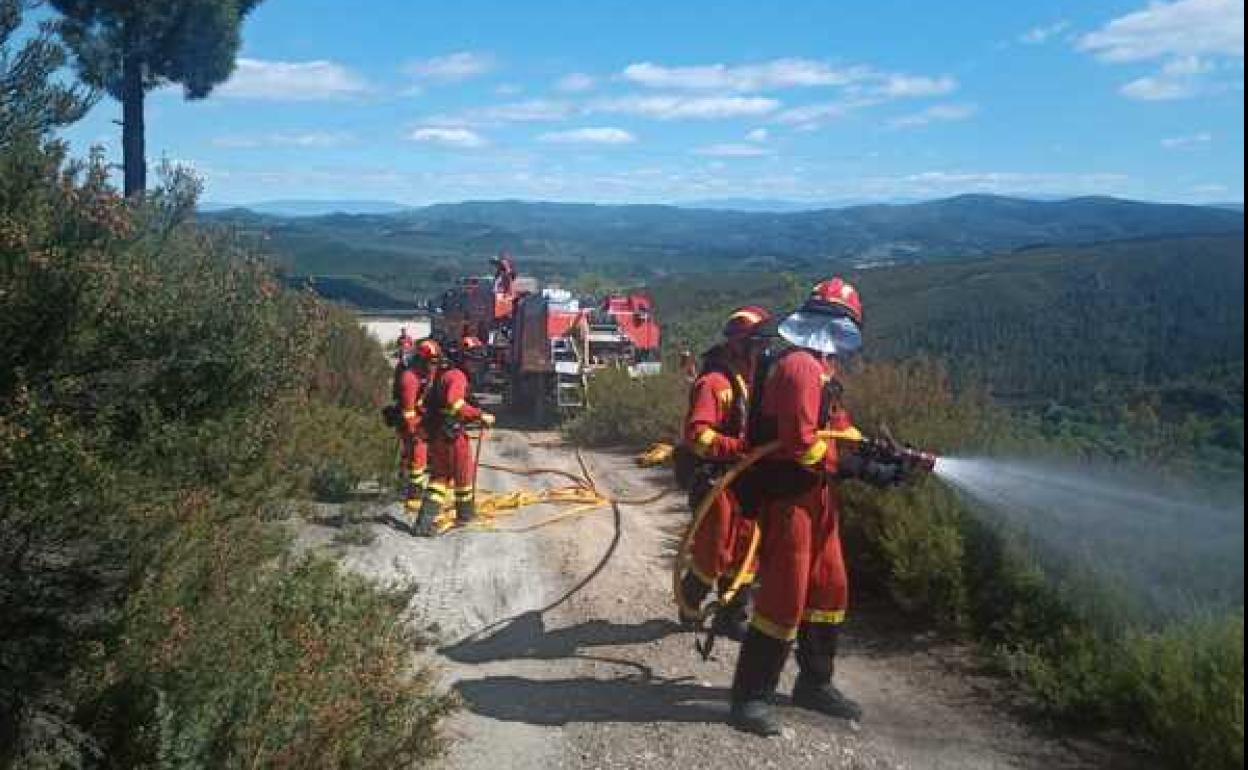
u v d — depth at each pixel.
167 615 3.73
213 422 5.71
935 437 7.23
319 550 7.68
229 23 22.02
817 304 5.11
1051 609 5.95
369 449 11.27
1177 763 4.59
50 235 4.79
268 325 6.68
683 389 16.61
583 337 20.88
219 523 5.04
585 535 9.29
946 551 6.37
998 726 5.15
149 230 6.54
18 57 5.31
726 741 4.95
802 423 4.82
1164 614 5.25
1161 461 5.14
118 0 20.28
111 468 4.37
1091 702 5.09
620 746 4.91
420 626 6.59
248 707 3.58
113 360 4.82
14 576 3.76
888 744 4.96
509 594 7.53
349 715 3.84
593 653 6.25
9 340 4.36
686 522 10.02
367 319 48.38
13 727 3.55
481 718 5.24
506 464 14.80
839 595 5.20
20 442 3.69
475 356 11.34
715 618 5.20
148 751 3.39
